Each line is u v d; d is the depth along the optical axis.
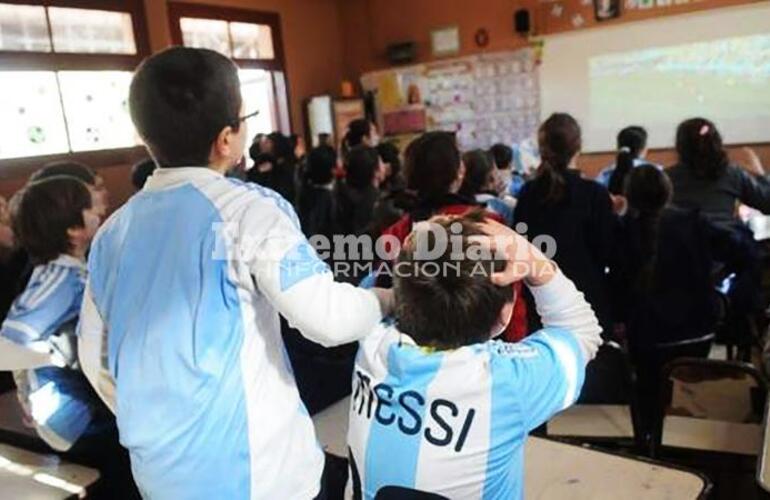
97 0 4.95
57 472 1.76
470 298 0.93
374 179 3.09
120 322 0.95
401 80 7.32
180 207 0.93
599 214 2.18
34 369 1.75
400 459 0.95
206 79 0.92
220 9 6.16
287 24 6.96
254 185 1.01
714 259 2.58
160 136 0.94
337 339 0.92
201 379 0.91
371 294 1.00
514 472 0.97
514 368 0.94
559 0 6.16
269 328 0.99
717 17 5.43
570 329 1.04
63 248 1.68
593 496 1.28
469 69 6.85
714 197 2.79
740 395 2.17
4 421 2.02
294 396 1.04
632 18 5.82
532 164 6.15
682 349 2.20
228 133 0.97
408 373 0.94
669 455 1.88
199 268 0.91
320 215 3.15
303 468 1.04
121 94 5.14
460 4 6.79
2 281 2.38
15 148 4.48
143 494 1.00
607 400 1.95
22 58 4.46
